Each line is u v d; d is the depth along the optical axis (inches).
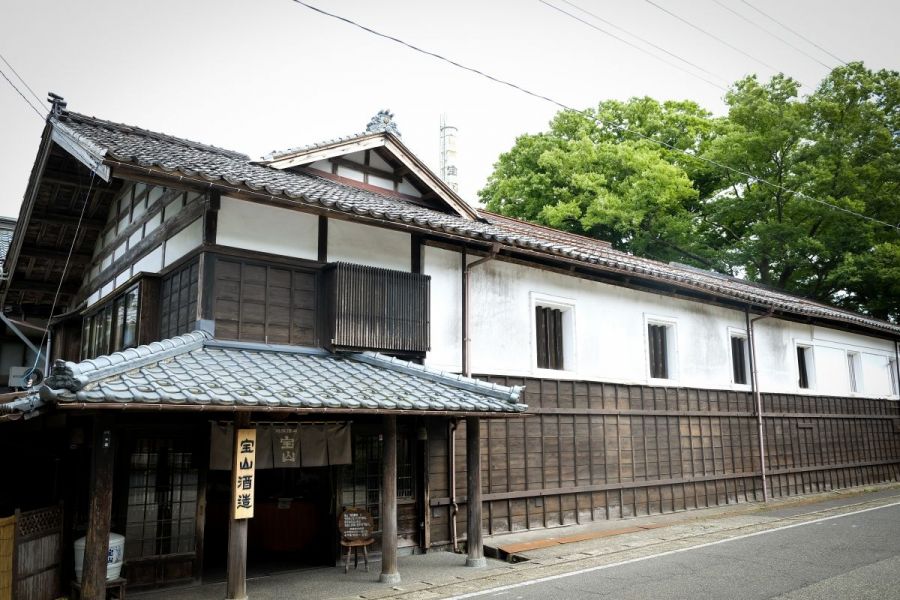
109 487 301.4
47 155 488.7
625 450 617.0
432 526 470.3
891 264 1150.3
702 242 1296.8
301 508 472.1
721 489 705.6
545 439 553.0
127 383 287.7
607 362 615.5
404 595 346.6
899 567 378.3
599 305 620.7
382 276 449.4
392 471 382.9
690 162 1267.2
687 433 683.4
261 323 405.4
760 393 784.9
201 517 379.9
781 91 1201.4
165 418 372.5
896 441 1016.2
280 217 424.2
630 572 384.2
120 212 554.9
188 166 381.1
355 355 429.7
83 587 290.8
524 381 546.3
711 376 723.4
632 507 609.6
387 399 354.0
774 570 378.0
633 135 1293.1
